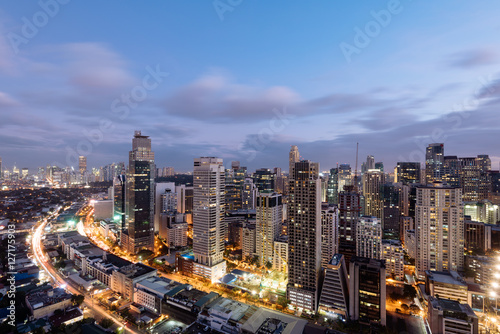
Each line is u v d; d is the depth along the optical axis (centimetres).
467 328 15150
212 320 17275
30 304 19225
